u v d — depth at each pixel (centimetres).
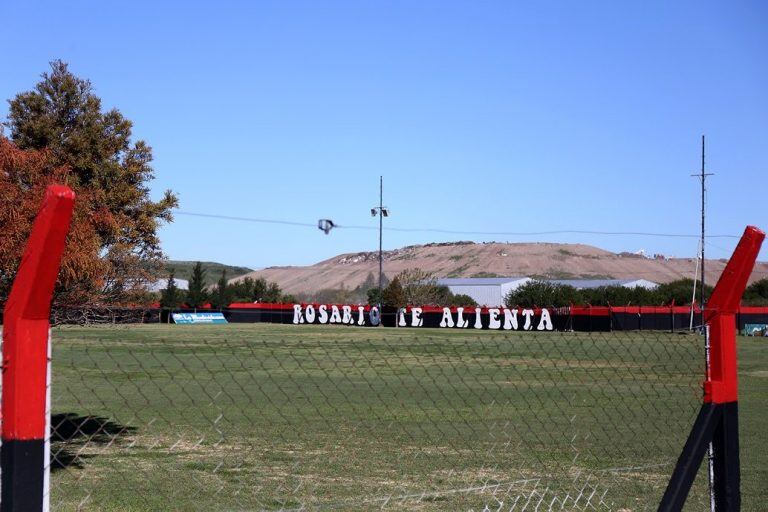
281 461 1007
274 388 1753
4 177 851
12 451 313
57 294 954
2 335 321
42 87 1142
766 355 3078
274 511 763
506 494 848
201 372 2002
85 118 1148
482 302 10294
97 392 1588
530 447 1116
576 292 7788
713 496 488
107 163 1130
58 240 309
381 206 7669
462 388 1797
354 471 955
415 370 2127
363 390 1745
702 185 5397
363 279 19888
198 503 802
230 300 8725
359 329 5444
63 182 911
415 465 992
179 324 6488
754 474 953
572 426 1286
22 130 1130
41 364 319
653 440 1171
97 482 884
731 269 483
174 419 1310
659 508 473
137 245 1159
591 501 821
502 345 2627
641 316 4822
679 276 18775
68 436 1142
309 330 5116
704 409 482
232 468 963
